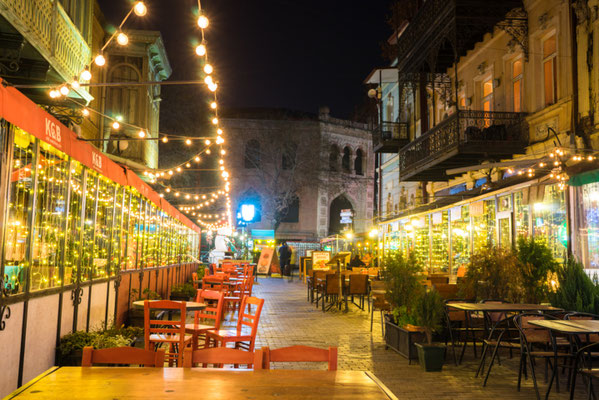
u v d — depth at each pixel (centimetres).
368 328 1228
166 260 1645
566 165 1163
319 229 4928
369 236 3103
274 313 1521
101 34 2198
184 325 653
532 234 1270
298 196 4922
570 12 1302
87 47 1400
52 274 690
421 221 2070
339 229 5144
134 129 2275
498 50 1677
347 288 1623
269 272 3594
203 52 730
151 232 1391
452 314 954
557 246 1215
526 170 1377
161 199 1473
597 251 1106
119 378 340
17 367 578
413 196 2534
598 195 1105
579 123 1269
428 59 1848
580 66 1272
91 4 1449
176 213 1778
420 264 966
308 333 1146
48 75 1220
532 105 1477
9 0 943
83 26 1387
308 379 349
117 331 797
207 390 317
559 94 1345
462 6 1541
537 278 991
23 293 590
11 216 580
